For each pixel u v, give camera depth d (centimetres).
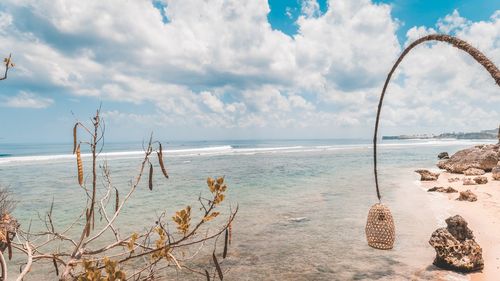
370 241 495
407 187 1892
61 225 1159
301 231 1038
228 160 4641
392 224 486
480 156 2456
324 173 2784
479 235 890
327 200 1552
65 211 1404
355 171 2936
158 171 3073
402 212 1234
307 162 4144
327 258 798
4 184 2283
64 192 1922
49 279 704
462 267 674
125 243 279
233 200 1576
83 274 231
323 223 1131
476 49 224
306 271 724
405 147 9606
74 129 216
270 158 5059
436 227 1020
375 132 488
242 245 906
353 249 858
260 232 1030
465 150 2717
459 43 239
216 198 253
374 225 489
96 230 1074
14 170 3381
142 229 1067
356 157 5153
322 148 9638
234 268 747
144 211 1361
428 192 1675
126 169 3269
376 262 759
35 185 2233
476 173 2238
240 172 2938
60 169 3478
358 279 673
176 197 1700
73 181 2441
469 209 1218
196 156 5778
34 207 1493
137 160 4725
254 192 1811
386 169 3077
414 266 724
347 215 1242
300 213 1285
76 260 242
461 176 2300
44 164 4184
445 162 2819
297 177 2511
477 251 684
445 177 2292
